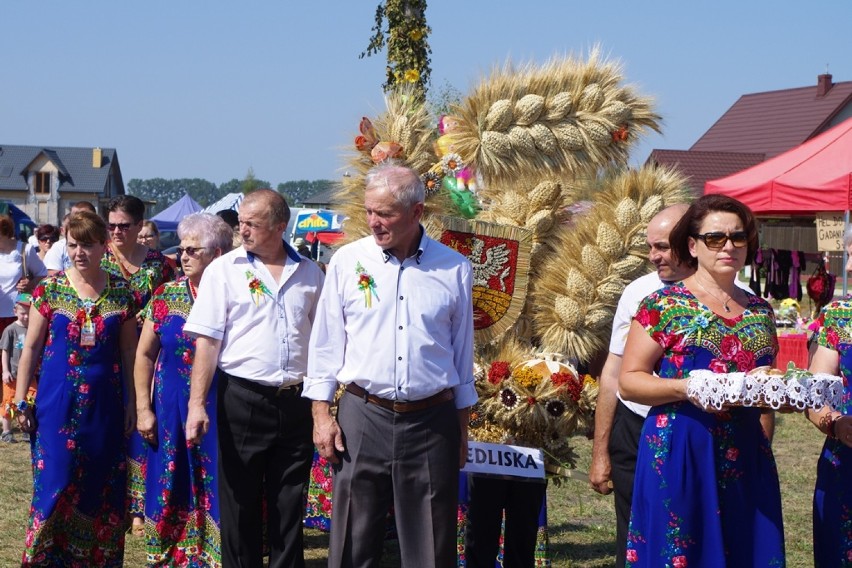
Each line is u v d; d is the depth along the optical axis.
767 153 45.00
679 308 3.34
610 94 5.27
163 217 26.02
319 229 23.95
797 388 3.04
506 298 4.95
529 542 4.73
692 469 3.28
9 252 8.86
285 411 4.37
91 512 4.88
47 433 4.81
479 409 4.70
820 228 11.98
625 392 3.41
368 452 3.84
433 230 4.84
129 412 5.03
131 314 4.98
